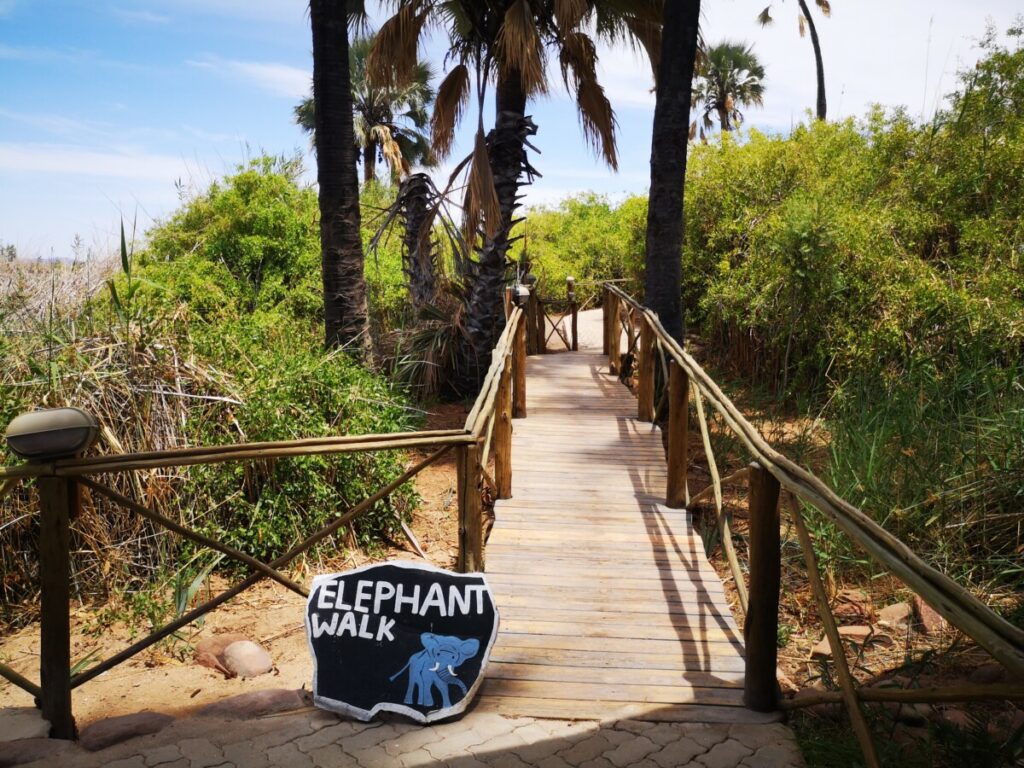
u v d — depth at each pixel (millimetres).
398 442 3523
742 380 9945
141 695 3666
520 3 9289
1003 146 8219
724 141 12477
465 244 10789
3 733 2938
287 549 5418
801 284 8336
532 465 7055
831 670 3914
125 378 5402
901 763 2893
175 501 5172
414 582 3361
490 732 3025
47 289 6273
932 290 7488
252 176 13359
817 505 2729
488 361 10719
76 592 4848
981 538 4820
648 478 6688
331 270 8742
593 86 11195
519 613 4262
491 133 10617
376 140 31250
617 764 2812
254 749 2865
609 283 13016
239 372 6051
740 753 2896
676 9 8555
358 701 3104
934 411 6309
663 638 3965
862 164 10203
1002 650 1794
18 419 2967
